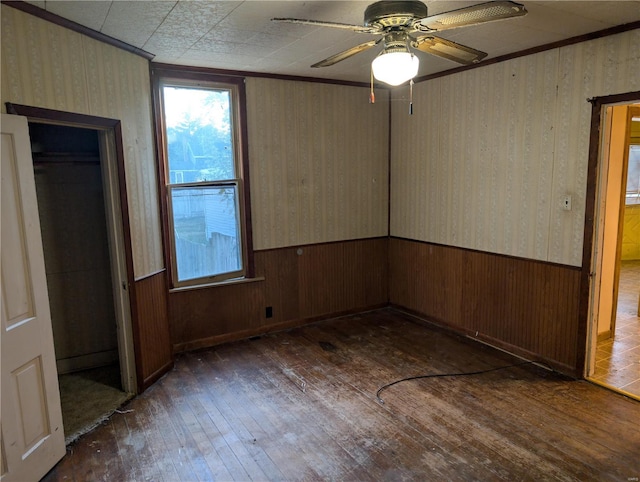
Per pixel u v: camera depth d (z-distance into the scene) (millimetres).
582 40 3102
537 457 2461
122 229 3072
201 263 4090
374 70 2283
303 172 4492
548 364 3574
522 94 3553
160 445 2641
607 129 3092
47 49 2461
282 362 3771
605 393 3152
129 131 3156
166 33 2871
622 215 3998
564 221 3361
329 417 2908
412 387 3289
